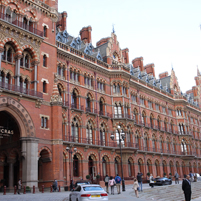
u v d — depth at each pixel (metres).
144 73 71.44
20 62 36.09
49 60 39.34
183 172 70.00
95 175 43.97
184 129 72.75
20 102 33.50
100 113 48.50
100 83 50.88
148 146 59.41
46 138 35.84
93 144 45.47
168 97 71.25
